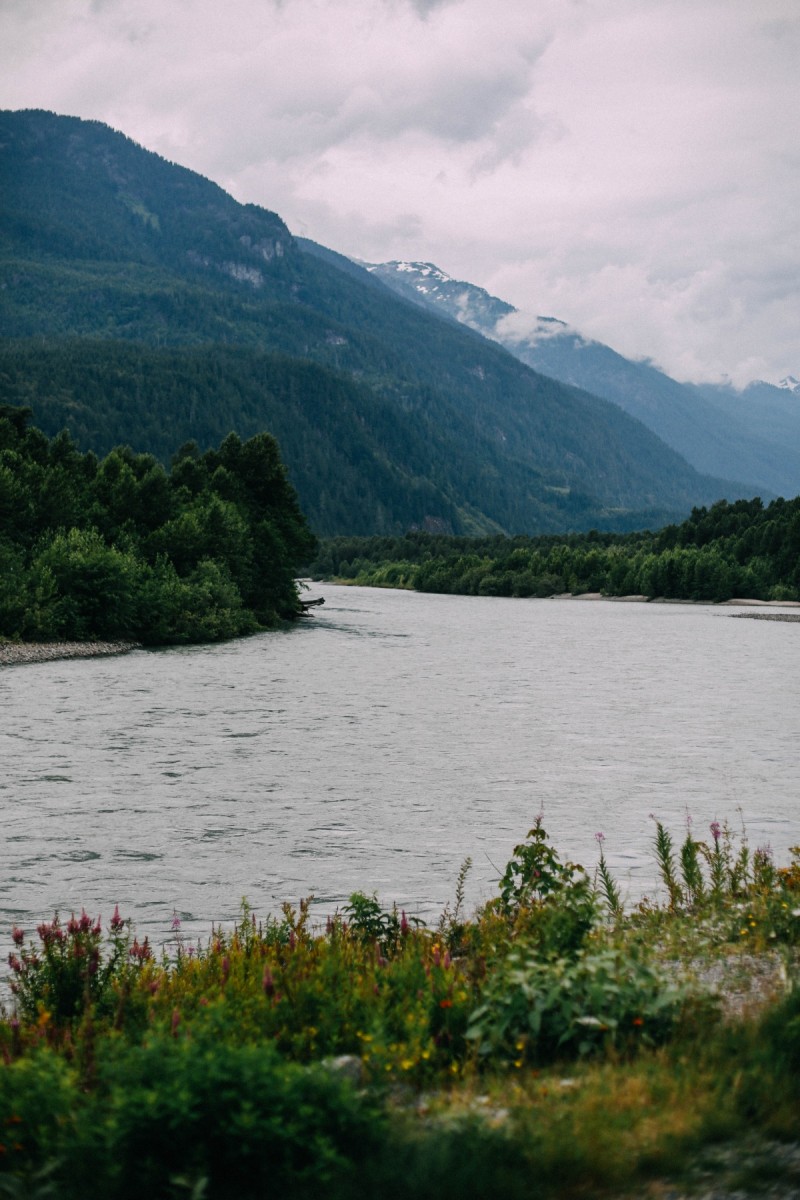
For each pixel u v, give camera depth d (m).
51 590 72.81
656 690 54.66
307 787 28.06
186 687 52.25
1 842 21.50
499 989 8.84
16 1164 6.03
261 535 104.25
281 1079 6.38
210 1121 5.99
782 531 192.62
